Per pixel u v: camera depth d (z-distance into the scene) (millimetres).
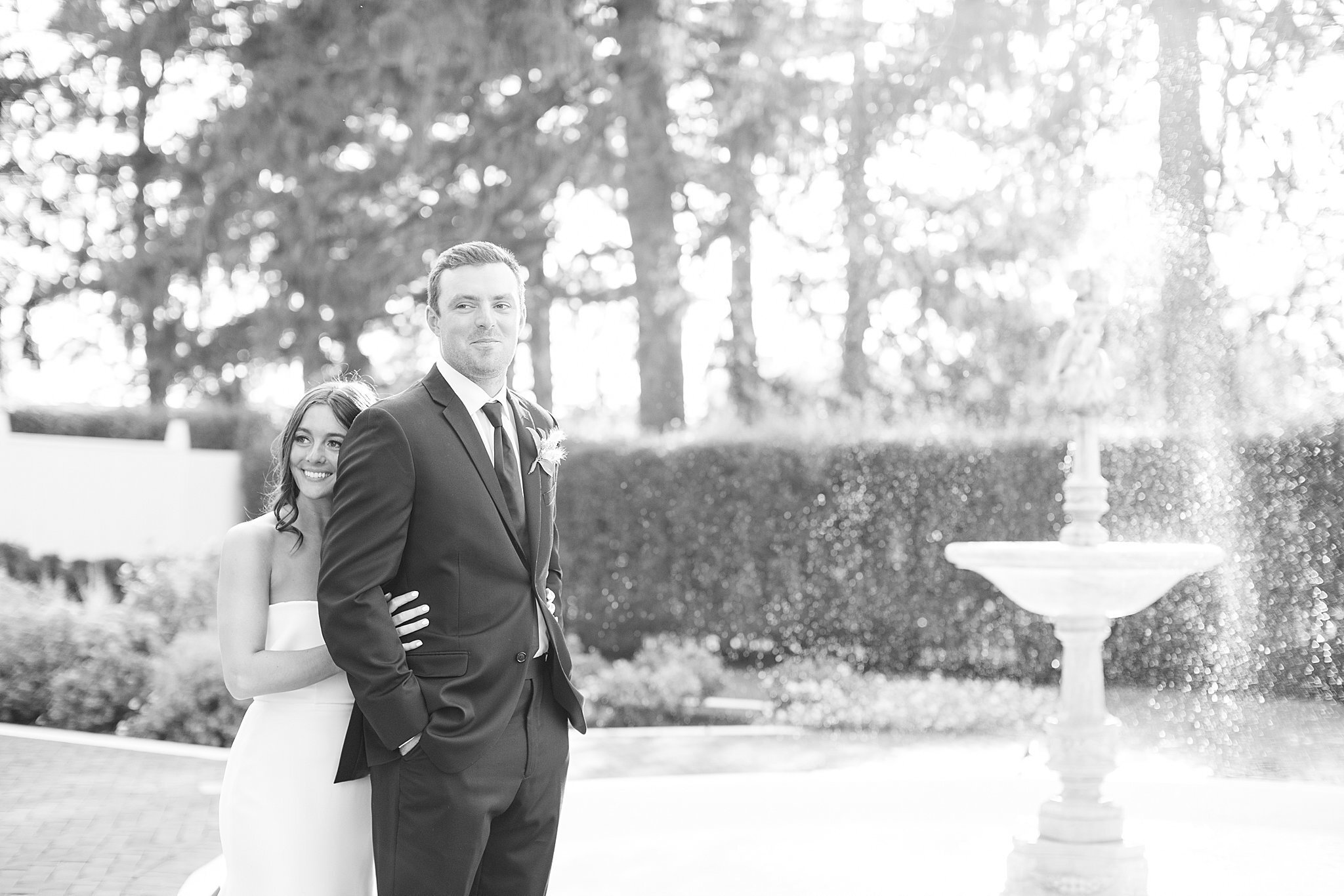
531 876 3719
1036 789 6699
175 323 19734
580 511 13008
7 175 21984
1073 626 4941
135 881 5641
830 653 12133
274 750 3859
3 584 12250
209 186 17281
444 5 14727
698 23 15945
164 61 18672
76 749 8852
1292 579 10492
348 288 16422
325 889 3844
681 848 5871
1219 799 6418
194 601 11336
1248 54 13516
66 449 17344
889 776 6766
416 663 3535
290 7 16141
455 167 16297
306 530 4008
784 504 12312
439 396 3713
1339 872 5312
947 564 11711
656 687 11453
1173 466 11164
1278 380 13148
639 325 16906
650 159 16062
